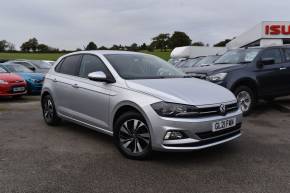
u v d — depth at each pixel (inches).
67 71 247.8
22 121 294.0
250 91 312.8
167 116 163.9
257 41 1173.7
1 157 187.8
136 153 179.0
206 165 172.6
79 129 259.6
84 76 225.9
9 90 438.6
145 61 227.8
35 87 522.3
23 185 147.8
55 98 255.0
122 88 188.2
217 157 185.5
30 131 253.3
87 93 213.5
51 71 268.4
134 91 180.9
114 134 191.3
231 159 182.1
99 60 217.8
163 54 2667.3
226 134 176.7
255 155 189.3
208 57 572.4
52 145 213.0
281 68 332.8
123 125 184.7
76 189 143.6
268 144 212.4
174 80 200.1
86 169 167.6
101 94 200.7
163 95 169.8
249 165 172.6
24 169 167.9
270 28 1112.2
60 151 199.5
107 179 154.3
